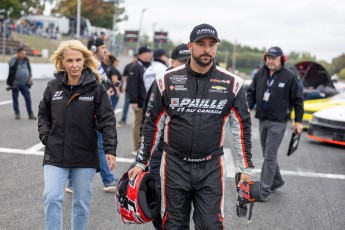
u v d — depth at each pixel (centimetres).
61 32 4588
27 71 1063
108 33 5197
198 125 316
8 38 3173
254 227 469
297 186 636
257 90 567
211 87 317
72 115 353
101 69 557
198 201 325
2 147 775
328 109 1028
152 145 332
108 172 553
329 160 827
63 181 353
